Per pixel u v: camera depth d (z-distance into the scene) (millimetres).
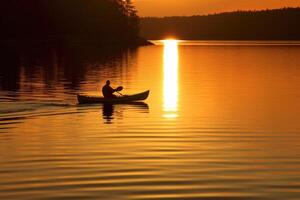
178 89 42844
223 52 126500
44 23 161500
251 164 17625
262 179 15789
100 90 41906
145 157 18562
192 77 54750
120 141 21453
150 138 22109
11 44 149625
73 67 70562
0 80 50188
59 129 24141
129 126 25062
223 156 18797
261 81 50094
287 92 40406
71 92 40188
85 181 15492
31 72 60938
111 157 18547
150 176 16047
